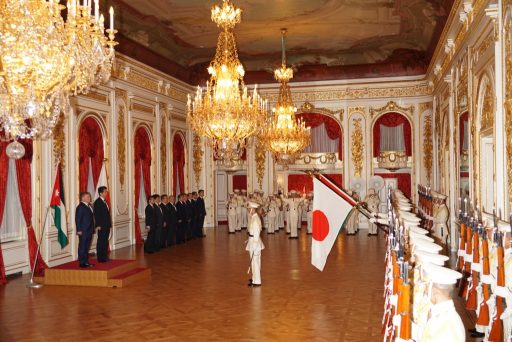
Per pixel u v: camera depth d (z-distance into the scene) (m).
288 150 15.54
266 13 14.64
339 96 21.33
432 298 3.92
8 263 11.43
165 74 19.09
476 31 10.44
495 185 9.05
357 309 8.62
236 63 10.88
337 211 7.52
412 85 20.62
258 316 8.25
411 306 5.35
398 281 5.20
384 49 19.09
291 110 15.52
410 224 7.42
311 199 19.86
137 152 17.02
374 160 21.11
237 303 9.09
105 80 7.06
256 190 22.12
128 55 16.34
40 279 10.88
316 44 18.33
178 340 7.08
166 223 16.14
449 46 13.95
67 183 13.41
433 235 15.68
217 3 13.70
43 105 6.48
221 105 10.56
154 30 16.06
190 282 10.92
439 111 17.47
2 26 5.80
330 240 7.45
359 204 7.66
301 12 14.59
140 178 17.33
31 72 6.04
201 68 20.88
